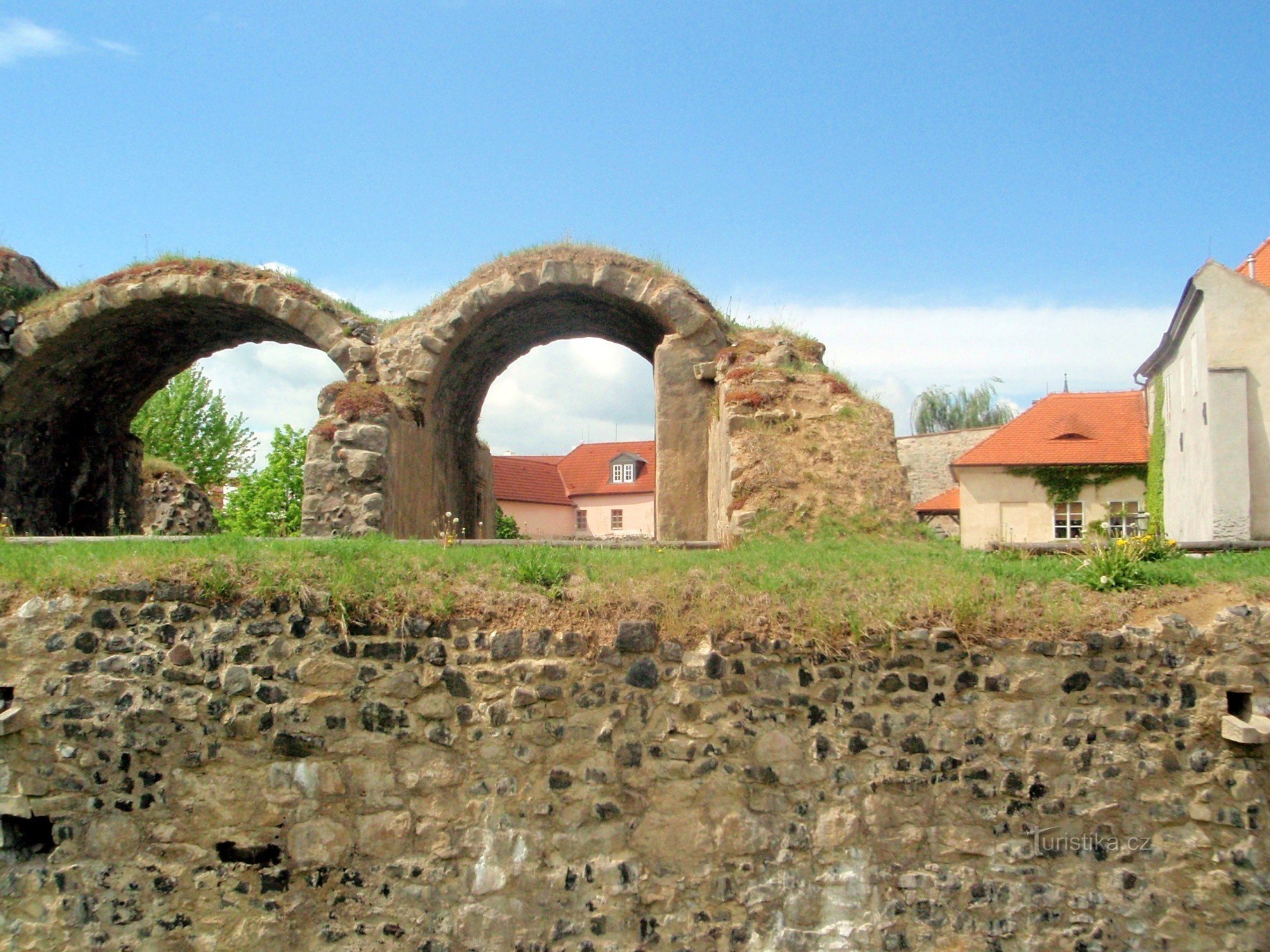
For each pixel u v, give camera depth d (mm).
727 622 5715
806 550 7562
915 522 8922
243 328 12984
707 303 11414
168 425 31688
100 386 13148
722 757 5566
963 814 5527
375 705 5672
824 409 9781
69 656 5836
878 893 5457
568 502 47531
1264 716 5613
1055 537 26266
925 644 5656
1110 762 5586
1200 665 5672
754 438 9406
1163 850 5531
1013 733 5590
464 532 15023
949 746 5574
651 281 11312
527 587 5980
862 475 9211
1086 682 5645
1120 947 5445
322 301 11602
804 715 5598
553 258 11438
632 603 5824
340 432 10242
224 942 5574
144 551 6410
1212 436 18609
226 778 5680
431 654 5691
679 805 5535
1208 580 6109
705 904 5457
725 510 9617
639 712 5617
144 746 5730
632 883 5469
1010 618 5750
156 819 5695
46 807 5773
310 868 5586
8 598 5969
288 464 26266
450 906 5496
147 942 5629
